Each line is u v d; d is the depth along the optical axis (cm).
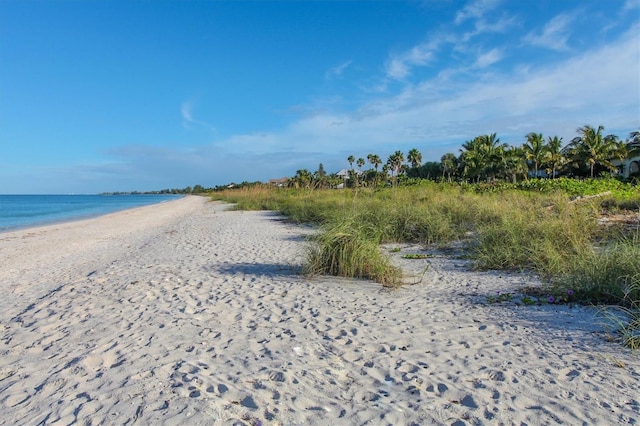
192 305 579
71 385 351
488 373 362
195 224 1923
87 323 513
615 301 531
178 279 737
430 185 2605
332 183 3278
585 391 326
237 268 824
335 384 349
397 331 468
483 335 452
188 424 288
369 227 1035
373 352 412
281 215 2177
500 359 390
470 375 360
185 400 320
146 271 817
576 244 755
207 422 290
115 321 518
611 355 388
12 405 321
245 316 530
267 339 451
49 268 945
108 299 618
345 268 729
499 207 1198
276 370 372
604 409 300
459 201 1434
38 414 306
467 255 881
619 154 4609
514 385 340
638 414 292
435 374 363
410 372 369
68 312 561
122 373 371
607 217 1177
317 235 835
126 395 330
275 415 301
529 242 800
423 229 1116
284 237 1286
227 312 547
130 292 655
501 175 5384
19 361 407
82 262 1009
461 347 421
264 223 1783
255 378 359
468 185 2920
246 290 654
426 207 1298
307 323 500
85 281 745
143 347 431
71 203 7112
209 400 320
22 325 516
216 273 782
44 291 714
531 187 2541
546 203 1306
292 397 327
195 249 1104
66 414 305
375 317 517
